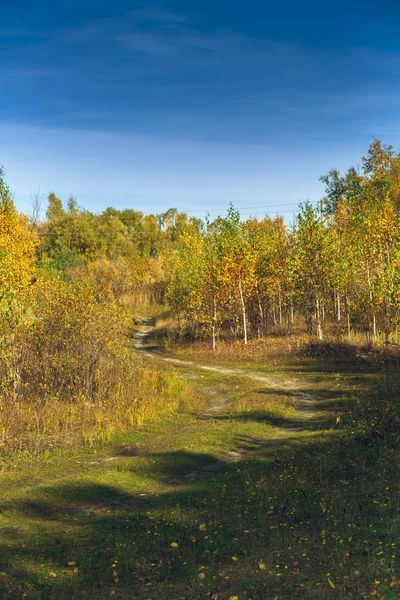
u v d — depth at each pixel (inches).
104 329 890.7
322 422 672.4
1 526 369.7
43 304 895.1
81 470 533.3
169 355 1587.1
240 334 1803.6
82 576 274.7
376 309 1252.5
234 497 407.5
